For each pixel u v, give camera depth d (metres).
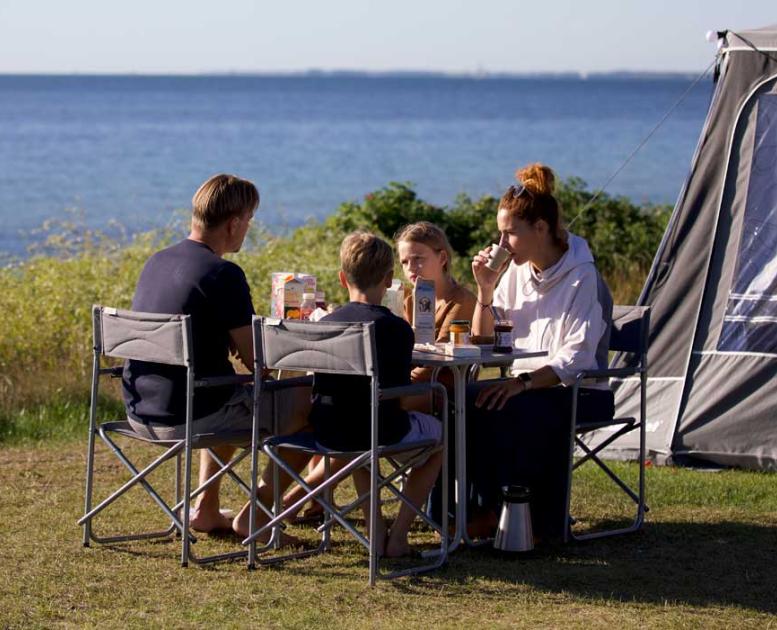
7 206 38.59
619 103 177.75
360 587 5.13
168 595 5.01
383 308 5.24
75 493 6.77
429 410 5.96
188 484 5.37
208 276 5.41
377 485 5.11
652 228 16.09
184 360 5.17
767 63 7.56
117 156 63.56
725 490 6.93
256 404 5.27
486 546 5.81
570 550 5.75
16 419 8.78
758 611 4.86
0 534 5.91
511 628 4.62
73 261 12.33
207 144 75.06
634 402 7.93
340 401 5.21
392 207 16.66
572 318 5.89
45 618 4.73
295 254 13.50
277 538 5.70
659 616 4.79
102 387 9.72
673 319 7.87
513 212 5.92
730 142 7.70
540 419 5.81
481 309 6.09
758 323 7.57
